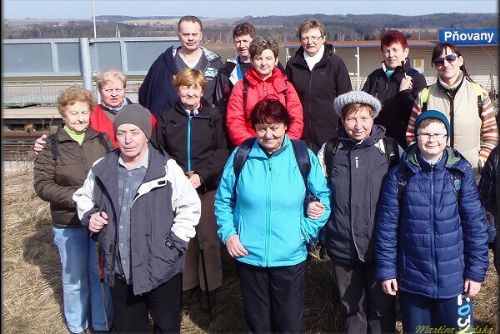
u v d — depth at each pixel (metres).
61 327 4.31
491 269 4.47
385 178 3.40
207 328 4.24
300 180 3.38
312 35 4.64
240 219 3.45
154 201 3.29
